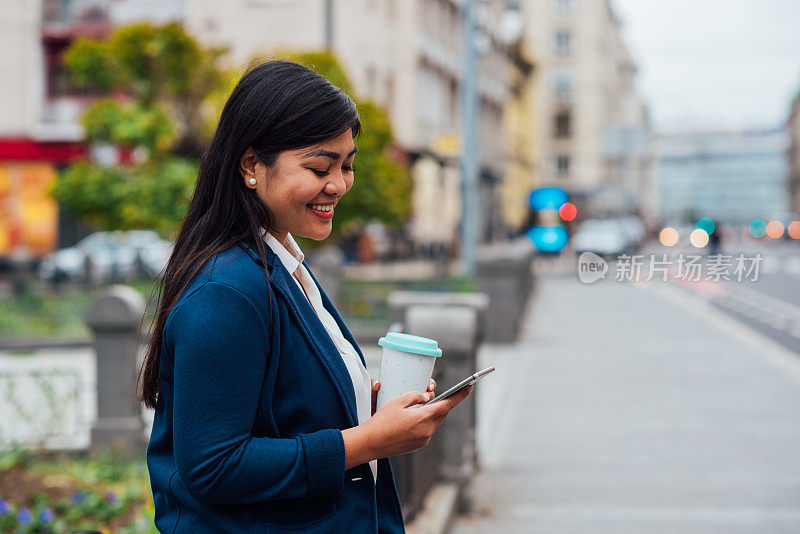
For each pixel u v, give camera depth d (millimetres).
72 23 27859
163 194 15414
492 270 13188
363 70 28844
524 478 6219
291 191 1611
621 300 20969
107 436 6320
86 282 17469
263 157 1614
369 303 13750
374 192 15938
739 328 15281
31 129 27656
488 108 46188
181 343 1503
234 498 1503
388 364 1732
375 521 1702
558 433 7605
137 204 15477
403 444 1582
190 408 1479
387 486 1837
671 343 13375
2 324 13492
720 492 5840
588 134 71000
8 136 27641
